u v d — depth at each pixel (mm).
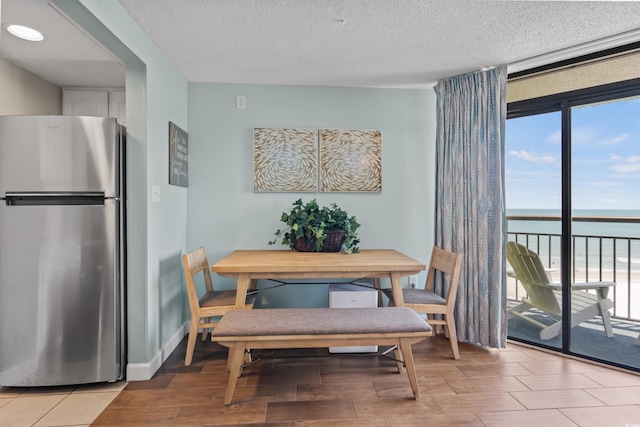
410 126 3119
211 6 1819
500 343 2568
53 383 1953
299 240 2797
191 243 2980
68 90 2887
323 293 3068
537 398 1896
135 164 2102
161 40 2201
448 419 1700
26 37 2041
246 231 3021
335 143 3037
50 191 1919
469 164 2693
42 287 1925
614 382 2084
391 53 2393
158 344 2318
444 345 2670
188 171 2965
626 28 2027
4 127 1884
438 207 2871
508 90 2736
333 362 2361
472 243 2674
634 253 2715
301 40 2209
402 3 1792
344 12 1882
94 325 1986
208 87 2982
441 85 2875
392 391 1971
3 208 1892
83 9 1509
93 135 1960
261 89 3018
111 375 2023
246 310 2035
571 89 2426
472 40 2197
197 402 1854
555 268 2611
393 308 2078
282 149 3010
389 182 3105
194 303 2305
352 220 2816
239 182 3018
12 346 1924
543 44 2244
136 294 2113
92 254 1972
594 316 2588
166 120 2469
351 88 3080
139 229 2105
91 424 1659
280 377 2143
